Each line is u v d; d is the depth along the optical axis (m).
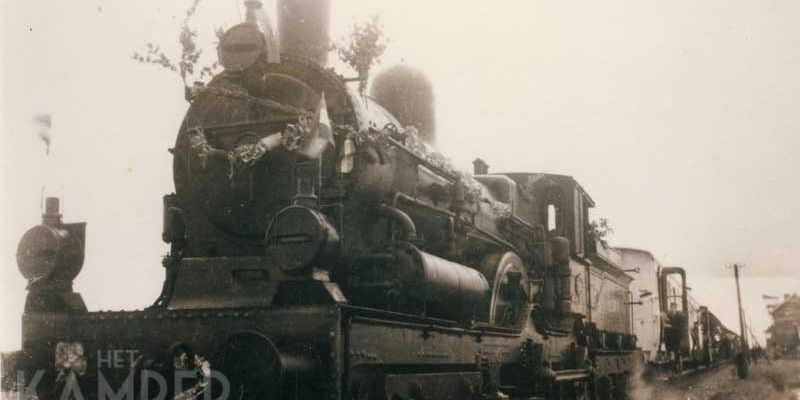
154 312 7.05
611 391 15.26
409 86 10.41
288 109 7.75
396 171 8.45
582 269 14.38
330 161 7.55
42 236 7.62
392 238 8.16
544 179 14.35
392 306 7.79
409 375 7.72
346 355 6.55
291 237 6.78
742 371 27.94
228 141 7.96
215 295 7.11
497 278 10.31
